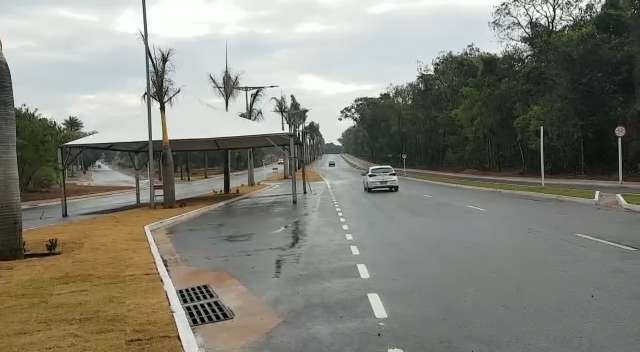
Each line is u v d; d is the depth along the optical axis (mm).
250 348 5773
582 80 40906
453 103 77750
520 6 55031
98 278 9484
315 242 13352
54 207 37062
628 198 20922
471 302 7121
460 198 26688
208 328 6613
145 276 9539
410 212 20109
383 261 10305
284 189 44344
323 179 61812
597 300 7016
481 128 62281
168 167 27547
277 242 13750
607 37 41375
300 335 6113
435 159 90562
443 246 11805
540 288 7738
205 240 14961
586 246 11180
